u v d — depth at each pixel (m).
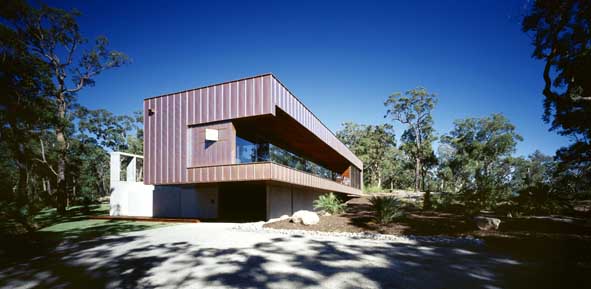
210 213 14.95
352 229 9.07
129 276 4.62
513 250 6.22
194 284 4.20
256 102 10.84
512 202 13.38
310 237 8.16
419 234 8.20
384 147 50.06
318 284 4.14
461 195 14.52
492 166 48.03
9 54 13.64
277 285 4.12
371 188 41.84
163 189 16.50
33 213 12.02
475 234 7.94
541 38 11.60
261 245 7.01
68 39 21.06
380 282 4.20
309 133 15.67
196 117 12.00
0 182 16.95
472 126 48.88
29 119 15.44
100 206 25.94
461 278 4.34
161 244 7.36
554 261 5.28
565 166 19.95
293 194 17.27
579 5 10.29
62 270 5.07
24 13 18.02
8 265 5.48
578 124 14.81
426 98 46.22
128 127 42.97
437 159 47.75
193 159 11.96
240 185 14.55
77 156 31.34
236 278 4.45
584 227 8.69
